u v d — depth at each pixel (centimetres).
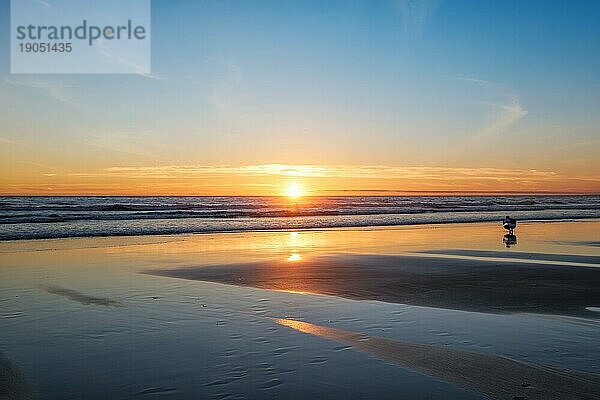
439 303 1100
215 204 7650
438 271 1527
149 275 1457
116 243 2325
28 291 1216
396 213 5288
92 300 1122
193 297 1160
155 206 6375
